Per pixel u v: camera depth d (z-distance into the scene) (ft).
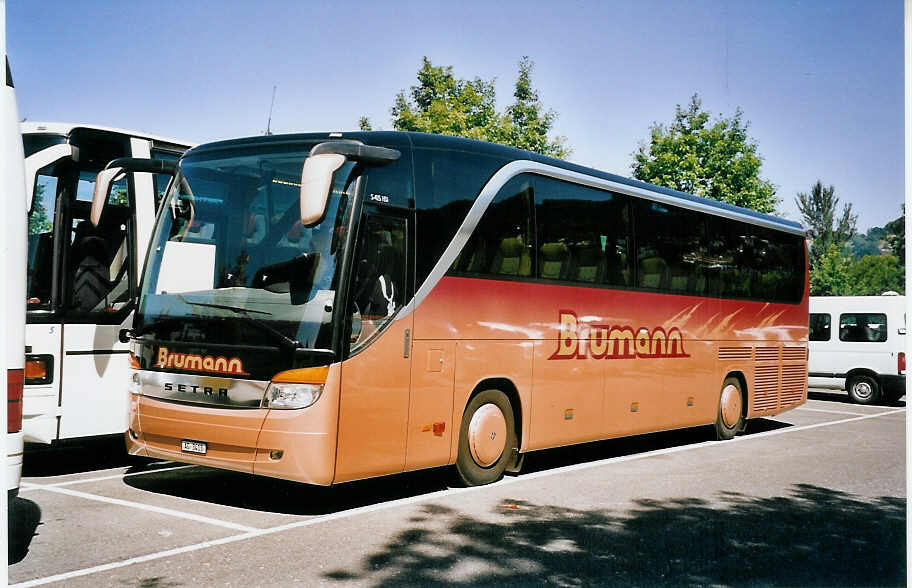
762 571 20.08
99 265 29.48
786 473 34.27
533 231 31.19
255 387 23.24
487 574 18.99
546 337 31.60
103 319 29.27
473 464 29.01
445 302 27.09
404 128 101.04
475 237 28.45
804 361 52.03
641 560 20.62
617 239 36.06
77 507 24.44
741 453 39.83
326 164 21.80
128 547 20.34
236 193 25.54
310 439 22.82
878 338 72.69
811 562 21.02
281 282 23.97
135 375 25.68
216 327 24.18
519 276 30.35
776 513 26.61
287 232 24.39
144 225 30.83
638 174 125.90
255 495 26.96
